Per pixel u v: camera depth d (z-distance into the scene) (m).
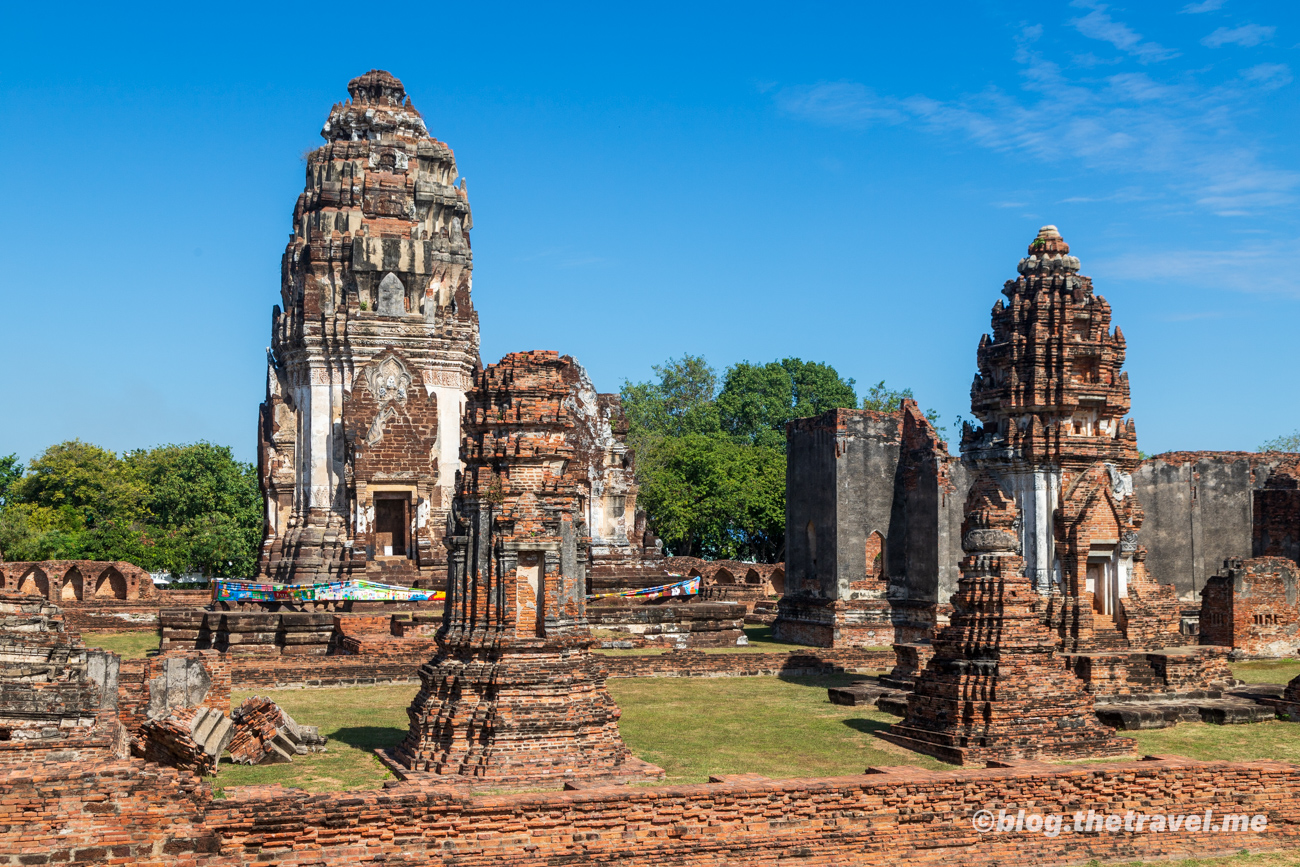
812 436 39.59
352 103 43.38
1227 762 18.50
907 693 26.27
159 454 72.12
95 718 17.53
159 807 14.09
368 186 42.34
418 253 41.69
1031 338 27.08
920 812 16.70
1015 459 27.12
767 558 71.06
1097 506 26.86
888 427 39.00
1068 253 27.75
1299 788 18.48
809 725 24.17
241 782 18.06
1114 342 27.45
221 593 35.28
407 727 23.06
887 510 38.66
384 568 39.44
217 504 65.69
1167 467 41.59
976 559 21.94
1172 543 41.41
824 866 16.08
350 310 40.78
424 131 44.28
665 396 86.06
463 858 14.88
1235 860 17.62
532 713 18.31
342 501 40.66
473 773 17.83
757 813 16.00
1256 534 43.03
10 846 13.58
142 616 44.66
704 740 22.47
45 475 68.06
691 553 70.50
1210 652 27.45
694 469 68.19
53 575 47.38
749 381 82.31
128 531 62.03
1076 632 26.33
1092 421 27.44
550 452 19.42
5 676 18.11
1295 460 43.19
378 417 40.50
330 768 19.14
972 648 21.52
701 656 32.44
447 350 41.88
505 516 19.05
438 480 41.59
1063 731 20.86
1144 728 24.56
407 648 31.25
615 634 36.47
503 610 18.84
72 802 13.85
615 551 41.59
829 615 37.66
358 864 14.55
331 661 30.42
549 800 15.27
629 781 18.22
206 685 20.73
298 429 41.84
